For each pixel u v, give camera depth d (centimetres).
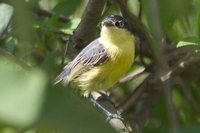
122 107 1139
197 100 1309
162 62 468
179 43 723
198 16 589
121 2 982
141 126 1127
